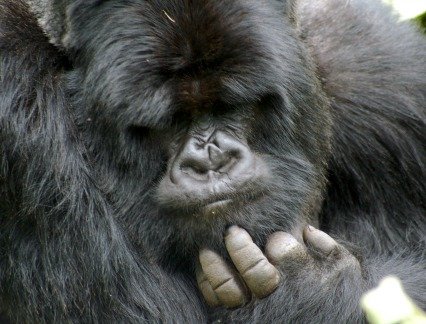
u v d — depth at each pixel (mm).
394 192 16906
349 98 16609
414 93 16953
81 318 14203
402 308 11414
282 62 13312
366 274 14555
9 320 16047
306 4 17344
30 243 14180
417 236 16797
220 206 12820
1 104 13797
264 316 13867
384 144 16781
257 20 13000
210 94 12750
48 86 14000
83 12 13469
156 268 14188
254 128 13703
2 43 13953
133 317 14117
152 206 13672
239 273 13672
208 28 12570
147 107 12617
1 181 14000
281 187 13844
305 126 14234
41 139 13789
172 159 13289
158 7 12750
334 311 13820
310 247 14227
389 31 17531
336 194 16875
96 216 13938
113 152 13633
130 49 12734
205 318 14742
